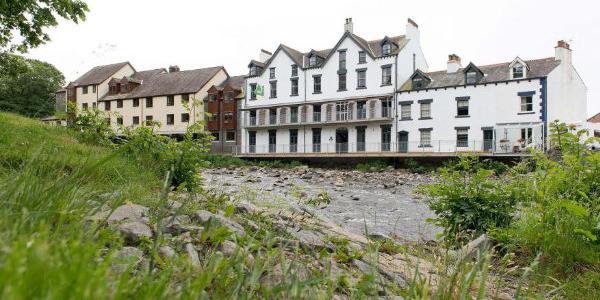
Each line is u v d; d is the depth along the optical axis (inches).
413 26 1565.0
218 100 1857.8
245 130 1775.3
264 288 71.3
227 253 109.3
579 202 201.3
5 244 38.9
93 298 34.0
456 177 249.1
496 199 225.9
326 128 1587.1
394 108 1454.2
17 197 68.2
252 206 224.8
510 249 180.4
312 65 1658.5
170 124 1942.7
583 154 223.1
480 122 1305.4
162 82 2070.6
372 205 498.6
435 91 1379.2
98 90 2150.6
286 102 1686.8
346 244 187.6
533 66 1309.1
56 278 33.7
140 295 48.6
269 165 1369.3
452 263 130.2
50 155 98.3
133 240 113.7
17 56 634.8
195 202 187.3
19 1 480.7
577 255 173.8
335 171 1161.4
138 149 268.7
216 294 69.7
